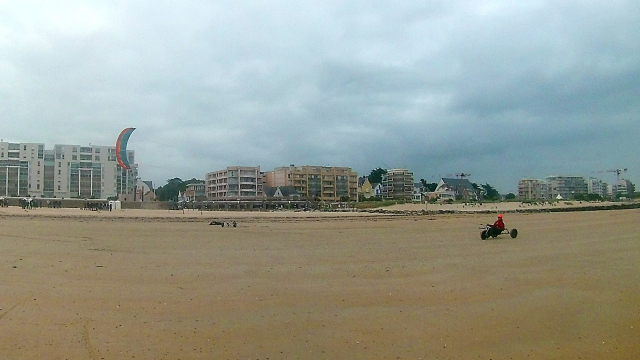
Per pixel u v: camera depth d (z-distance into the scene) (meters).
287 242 22.47
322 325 8.37
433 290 11.28
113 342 7.30
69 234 25.36
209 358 6.74
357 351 7.15
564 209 74.56
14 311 8.88
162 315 8.79
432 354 7.11
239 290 10.93
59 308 9.14
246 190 137.62
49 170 139.00
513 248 20.02
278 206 113.62
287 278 12.49
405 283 12.05
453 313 9.30
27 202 86.00
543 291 11.30
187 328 8.05
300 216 58.03
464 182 180.50
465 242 22.75
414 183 198.25
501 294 10.96
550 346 7.61
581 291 11.34
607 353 7.36
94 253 17.08
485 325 8.59
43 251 17.45
